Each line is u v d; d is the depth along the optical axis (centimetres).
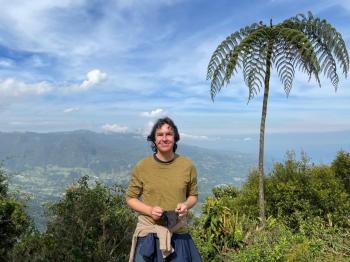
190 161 317
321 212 840
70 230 522
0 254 587
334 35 770
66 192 561
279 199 876
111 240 533
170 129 308
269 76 830
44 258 485
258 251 544
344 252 587
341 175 973
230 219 670
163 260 295
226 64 823
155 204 303
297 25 827
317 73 808
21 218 672
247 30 839
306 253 512
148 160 312
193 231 647
